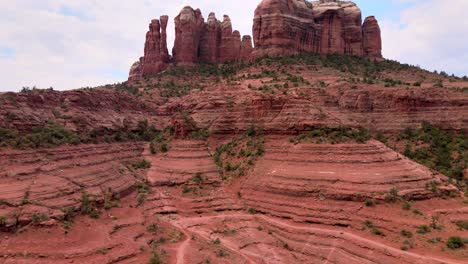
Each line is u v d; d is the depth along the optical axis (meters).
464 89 90.50
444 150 76.88
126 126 87.75
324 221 50.03
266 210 55.81
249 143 72.06
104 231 42.31
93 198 48.34
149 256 39.50
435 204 50.44
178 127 83.62
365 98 90.50
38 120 64.06
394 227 46.22
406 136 82.75
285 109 72.25
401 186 52.03
